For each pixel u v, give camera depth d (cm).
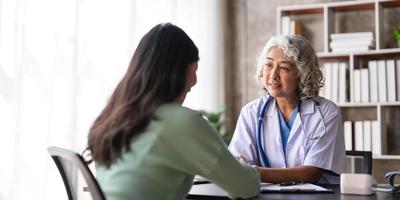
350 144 397
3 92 254
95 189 113
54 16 282
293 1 452
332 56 414
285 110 217
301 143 207
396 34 396
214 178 127
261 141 215
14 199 258
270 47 216
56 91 285
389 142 410
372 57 416
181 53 128
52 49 281
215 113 420
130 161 124
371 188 156
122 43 337
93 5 314
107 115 129
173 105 126
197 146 122
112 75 328
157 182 124
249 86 467
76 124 293
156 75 125
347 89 405
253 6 470
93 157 127
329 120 208
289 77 210
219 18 461
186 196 144
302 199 142
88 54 310
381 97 390
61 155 124
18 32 260
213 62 451
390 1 397
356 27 426
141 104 123
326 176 206
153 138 123
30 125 270
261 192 157
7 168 256
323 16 439
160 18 383
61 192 286
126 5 342
